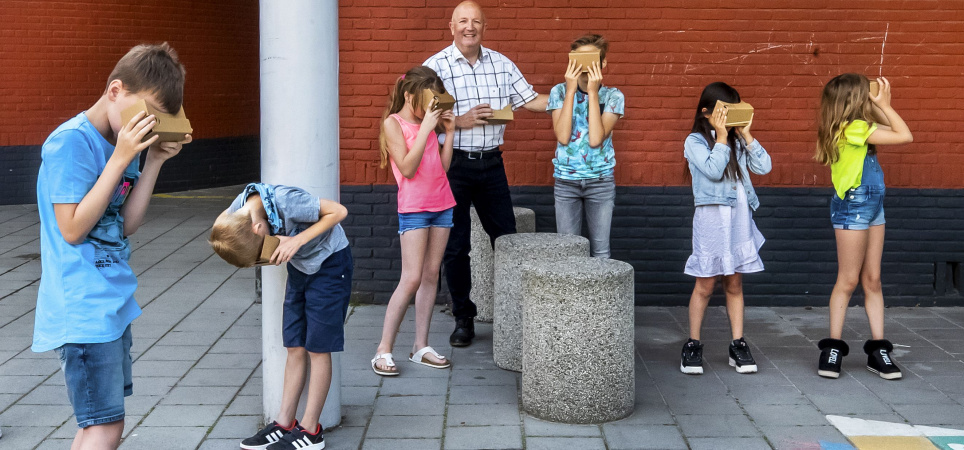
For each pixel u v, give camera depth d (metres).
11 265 7.98
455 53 5.59
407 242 5.10
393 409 4.62
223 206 11.32
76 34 11.31
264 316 4.26
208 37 12.89
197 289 7.23
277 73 4.06
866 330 6.14
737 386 5.01
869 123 5.03
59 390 4.86
